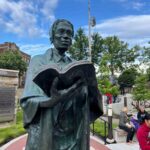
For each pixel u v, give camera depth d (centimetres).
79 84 273
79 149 278
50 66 262
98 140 1171
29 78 287
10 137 1150
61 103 275
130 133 1197
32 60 302
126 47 5684
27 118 274
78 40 5053
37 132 271
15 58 5603
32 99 270
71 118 280
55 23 301
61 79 266
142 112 1238
